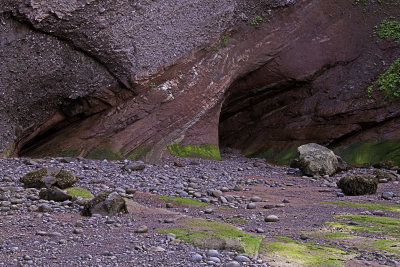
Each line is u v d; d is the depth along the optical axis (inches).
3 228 210.2
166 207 291.1
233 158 668.7
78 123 528.4
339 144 656.4
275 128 720.3
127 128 538.6
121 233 207.8
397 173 518.3
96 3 489.1
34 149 508.7
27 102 476.7
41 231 203.0
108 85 521.0
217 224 233.3
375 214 277.7
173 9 565.9
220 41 610.9
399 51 671.8
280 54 673.6
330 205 310.2
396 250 192.1
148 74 537.0
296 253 183.0
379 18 705.6
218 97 606.9
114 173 399.9
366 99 652.7
